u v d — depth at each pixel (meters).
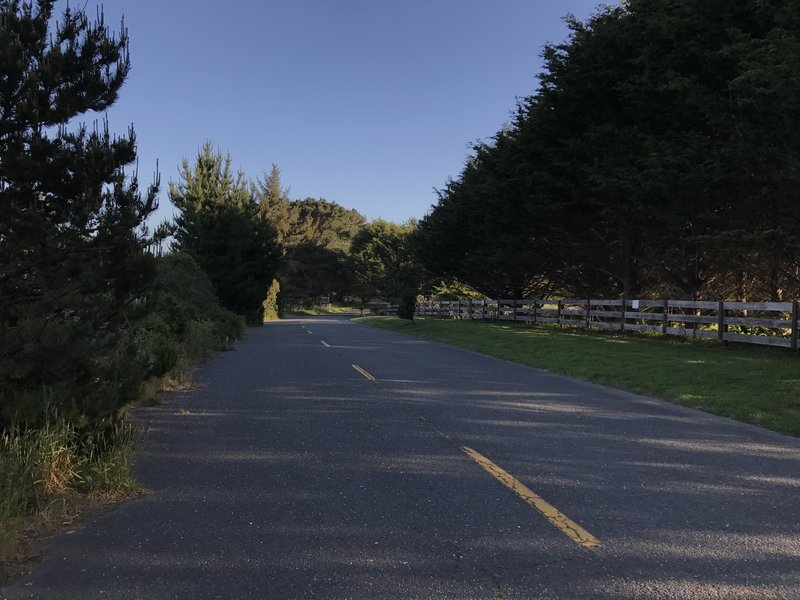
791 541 4.32
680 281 22.53
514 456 6.57
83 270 6.01
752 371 12.06
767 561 3.99
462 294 52.88
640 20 19.14
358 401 9.97
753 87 13.49
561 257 30.45
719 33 16.31
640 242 24.02
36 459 5.03
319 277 86.88
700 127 18.86
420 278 62.97
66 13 6.43
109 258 6.22
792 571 3.85
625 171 18.44
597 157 20.91
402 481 5.69
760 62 13.38
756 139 14.98
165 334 13.66
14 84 5.81
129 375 6.38
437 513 4.87
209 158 37.94
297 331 32.00
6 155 5.64
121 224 6.24
